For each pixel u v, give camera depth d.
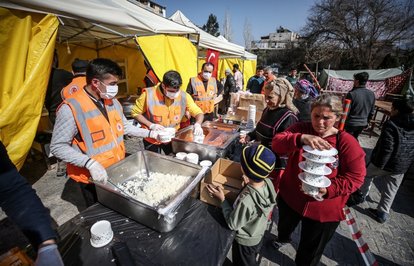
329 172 1.09
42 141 3.18
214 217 1.26
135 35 3.24
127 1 3.62
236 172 1.69
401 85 9.49
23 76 1.99
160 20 3.64
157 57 3.52
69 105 1.35
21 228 0.65
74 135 1.41
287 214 1.64
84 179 1.57
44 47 2.08
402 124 2.18
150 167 1.67
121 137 1.71
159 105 2.26
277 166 1.79
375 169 2.45
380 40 18.61
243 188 1.31
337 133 1.25
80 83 2.57
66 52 5.11
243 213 1.13
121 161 1.50
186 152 2.06
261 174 1.16
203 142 2.20
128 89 6.32
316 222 1.40
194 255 1.01
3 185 0.65
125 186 1.45
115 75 1.44
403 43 18.11
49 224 0.69
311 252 1.50
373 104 3.85
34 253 0.99
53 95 2.96
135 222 1.18
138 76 6.84
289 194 1.53
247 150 1.22
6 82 1.90
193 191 1.35
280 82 1.78
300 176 1.16
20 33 1.91
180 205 1.16
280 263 1.90
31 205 0.67
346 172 1.20
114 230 1.13
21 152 2.06
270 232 2.24
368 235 2.32
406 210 2.79
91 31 3.76
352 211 2.72
